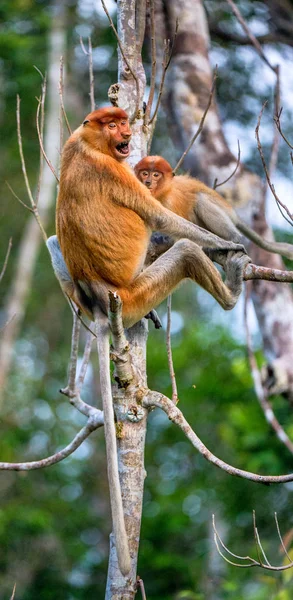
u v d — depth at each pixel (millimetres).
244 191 13180
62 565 17859
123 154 7754
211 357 17688
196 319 21078
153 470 19156
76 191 7609
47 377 21844
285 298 12820
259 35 17438
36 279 22781
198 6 14023
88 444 21047
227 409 15938
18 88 19859
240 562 14242
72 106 21625
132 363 7531
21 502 18641
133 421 7375
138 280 7695
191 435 7105
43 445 20469
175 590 15688
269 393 11805
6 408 20500
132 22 8125
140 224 7707
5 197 21953
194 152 13562
